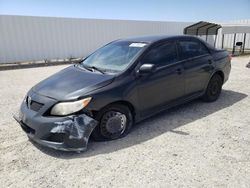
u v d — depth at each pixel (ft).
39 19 44.86
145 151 11.48
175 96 15.24
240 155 10.93
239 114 15.93
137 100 13.12
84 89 11.66
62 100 11.17
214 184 9.01
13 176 9.90
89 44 51.72
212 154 11.07
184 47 15.97
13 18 42.27
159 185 9.04
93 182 9.38
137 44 14.62
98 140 12.38
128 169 10.12
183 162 10.49
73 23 48.73
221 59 18.35
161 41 14.79
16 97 21.67
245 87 22.94
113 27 53.72
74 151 11.30
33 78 30.91
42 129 11.02
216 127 13.97
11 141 12.91
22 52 44.32
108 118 12.27
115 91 12.10
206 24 55.26
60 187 9.17
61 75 13.99
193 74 16.03
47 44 46.65
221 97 19.75
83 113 11.23
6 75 33.55
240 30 57.00
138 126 14.32
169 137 12.82
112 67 13.67
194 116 15.66
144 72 12.74
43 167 10.48
